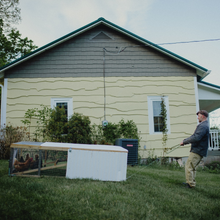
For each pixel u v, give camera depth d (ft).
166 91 35.47
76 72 34.88
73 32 34.68
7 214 10.33
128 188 15.88
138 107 34.83
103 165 17.24
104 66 35.29
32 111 32.50
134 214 11.71
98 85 34.81
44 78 34.47
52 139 29.63
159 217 11.84
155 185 17.76
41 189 13.80
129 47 35.96
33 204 11.64
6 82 34.17
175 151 34.45
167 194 15.69
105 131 33.58
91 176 17.11
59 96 34.27
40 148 17.21
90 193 13.69
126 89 35.06
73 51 35.35
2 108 33.60
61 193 13.38
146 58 35.94
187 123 35.14
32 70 34.58
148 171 25.32
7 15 50.49
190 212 12.96
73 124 28.81
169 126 34.91
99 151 17.24
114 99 34.71
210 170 33.53
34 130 33.09
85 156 17.17
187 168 18.12
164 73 35.83
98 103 34.45
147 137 34.37
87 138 29.45
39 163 17.22
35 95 34.12
